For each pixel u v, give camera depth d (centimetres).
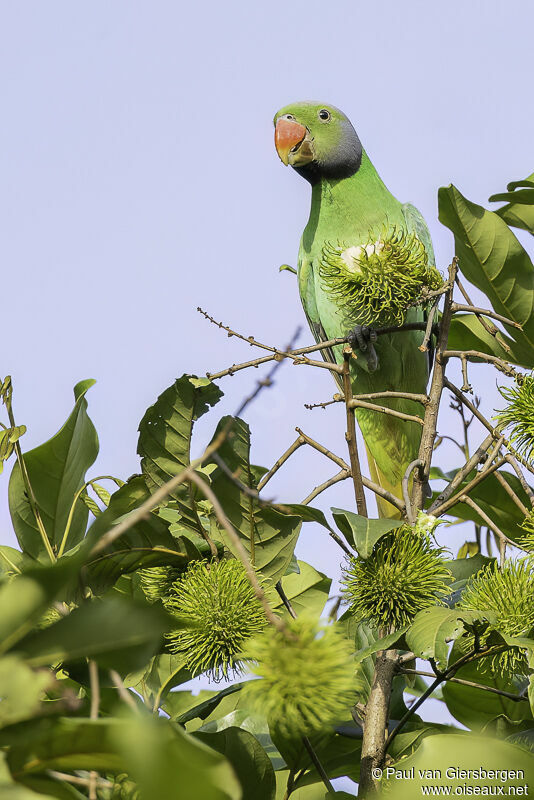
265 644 284
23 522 499
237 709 491
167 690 468
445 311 461
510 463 423
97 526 215
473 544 571
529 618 357
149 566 419
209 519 412
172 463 426
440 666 322
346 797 384
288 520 404
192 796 195
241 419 406
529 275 554
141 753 196
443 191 536
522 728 429
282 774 463
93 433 523
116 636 211
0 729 209
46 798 190
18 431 426
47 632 211
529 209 610
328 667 276
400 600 377
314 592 519
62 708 212
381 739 381
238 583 376
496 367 459
